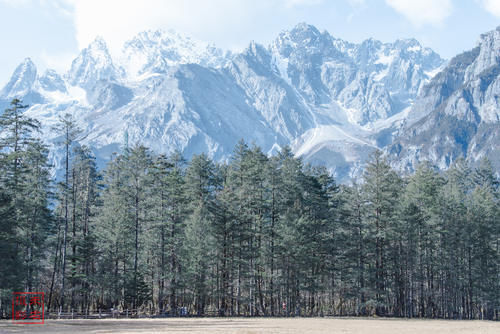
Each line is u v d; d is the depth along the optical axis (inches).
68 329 1344.7
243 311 2405.3
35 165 2069.4
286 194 2402.8
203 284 2116.1
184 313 2094.0
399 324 1684.3
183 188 2395.4
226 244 2156.7
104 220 2292.1
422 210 2447.1
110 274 2155.5
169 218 2309.3
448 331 1411.2
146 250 2336.4
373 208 2357.3
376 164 2407.7
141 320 1770.4
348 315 2348.7
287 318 1962.4
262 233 2263.8
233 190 2464.3
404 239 2359.7
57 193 2110.0
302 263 2229.3
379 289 2255.2
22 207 1881.2
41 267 2081.7
